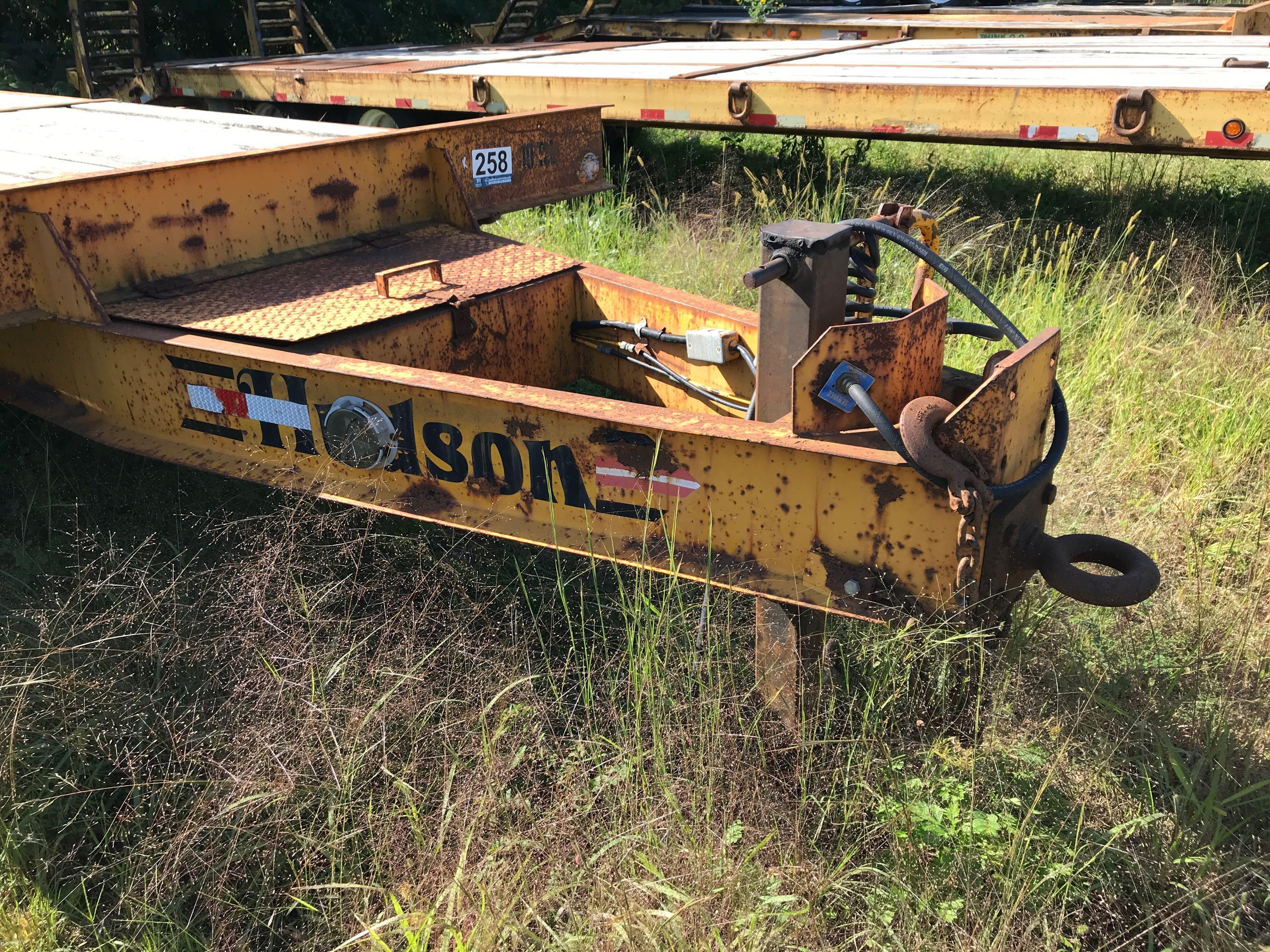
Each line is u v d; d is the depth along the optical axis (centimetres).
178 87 1077
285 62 1103
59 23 1275
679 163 908
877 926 227
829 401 225
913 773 254
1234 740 280
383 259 404
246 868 258
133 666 315
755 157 900
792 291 241
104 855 266
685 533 254
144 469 398
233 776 262
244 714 286
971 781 242
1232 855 249
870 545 231
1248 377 473
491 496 281
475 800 250
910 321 226
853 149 914
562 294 398
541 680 300
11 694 296
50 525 369
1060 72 700
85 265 337
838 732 269
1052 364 233
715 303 362
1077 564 361
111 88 1141
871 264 273
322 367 291
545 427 263
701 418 247
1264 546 377
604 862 235
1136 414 456
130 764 271
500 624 314
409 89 869
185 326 323
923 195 750
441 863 238
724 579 248
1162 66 730
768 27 1290
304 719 271
